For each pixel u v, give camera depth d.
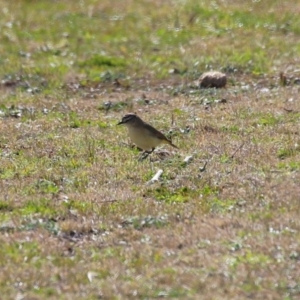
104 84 24.61
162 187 15.37
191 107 21.53
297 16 31.58
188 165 16.64
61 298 11.46
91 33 31.03
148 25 32.03
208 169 16.27
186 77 24.72
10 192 15.39
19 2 35.97
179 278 11.84
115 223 13.95
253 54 26.55
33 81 24.91
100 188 15.52
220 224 13.57
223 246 12.80
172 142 18.22
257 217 13.73
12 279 11.98
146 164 16.77
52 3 35.84
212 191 15.14
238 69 25.23
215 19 31.95
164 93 23.28
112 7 35.03
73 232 13.68
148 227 13.77
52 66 26.27
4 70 25.92
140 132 17.09
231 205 14.43
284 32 29.86
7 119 20.98
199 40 29.20
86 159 17.30
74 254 12.90
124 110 21.56
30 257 12.70
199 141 18.20
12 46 29.09
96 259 12.62
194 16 32.38
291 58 26.28
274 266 12.09
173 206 14.48
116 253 12.80
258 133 18.70
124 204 14.65
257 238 12.96
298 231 13.20
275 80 24.19
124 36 30.45
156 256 12.62
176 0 35.47
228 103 21.78
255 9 33.00
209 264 12.27
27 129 19.77
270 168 16.19
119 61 26.80
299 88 23.22
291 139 18.03
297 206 14.09
